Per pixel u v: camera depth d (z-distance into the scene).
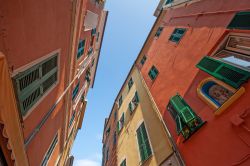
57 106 6.63
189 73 5.66
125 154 8.56
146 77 10.65
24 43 3.42
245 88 3.29
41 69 4.46
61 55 5.85
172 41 8.84
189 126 4.21
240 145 2.88
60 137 8.64
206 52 5.27
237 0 5.17
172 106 5.66
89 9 9.41
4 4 2.66
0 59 2.49
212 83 4.36
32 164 5.32
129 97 13.04
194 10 8.16
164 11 13.05
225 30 4.86
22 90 3.57
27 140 4.30
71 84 7.89
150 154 5.96
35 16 3.65
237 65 3.94
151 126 6.89
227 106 3.47
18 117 3.36
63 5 5.09
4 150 3.19
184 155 4.22
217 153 3.23
